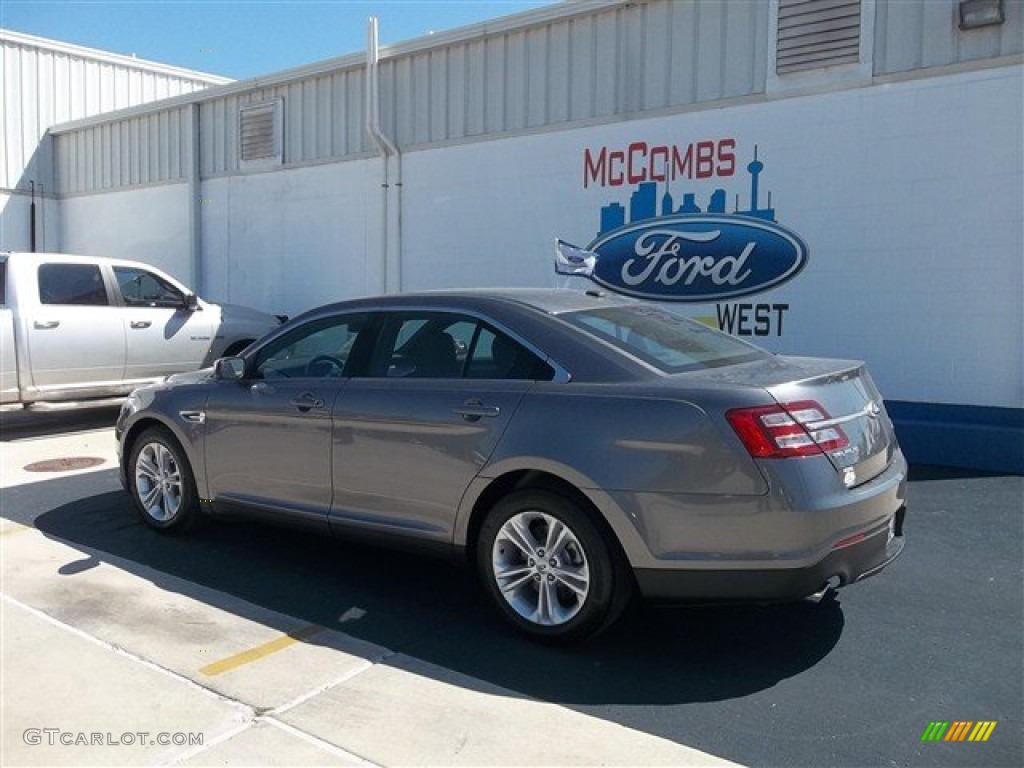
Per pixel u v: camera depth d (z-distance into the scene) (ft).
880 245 27.07
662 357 14.21
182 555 18.61
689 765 10.56
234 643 14.14
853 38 27.09
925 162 26.20
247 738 11.16
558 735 11.27
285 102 43.11
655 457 12.73
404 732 11.34
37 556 18.51
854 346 27.68
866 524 12.82
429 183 37.70
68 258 32.01
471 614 15.38
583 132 33.04
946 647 13.80
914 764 10.60
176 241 49.21
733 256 29.84
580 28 32.89
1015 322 25.09
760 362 14.90
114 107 61.21
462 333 15.38
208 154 46.98
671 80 30.81
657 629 14.62
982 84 25.17
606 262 32.73
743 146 29.40
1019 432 24.13
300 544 19.38
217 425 18.21
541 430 13.66
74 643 14.06
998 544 18.57
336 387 16.37
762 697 12.27
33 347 30.25
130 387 33.06
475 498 14.39
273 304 44.52
